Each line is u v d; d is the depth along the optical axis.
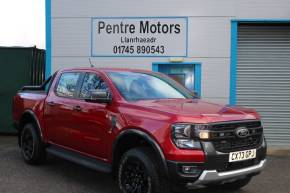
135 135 5.21
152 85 6.35
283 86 10.97
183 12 10.70
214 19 10.63
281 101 10.99
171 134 4.81
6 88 11.02
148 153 5.07
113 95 5.81
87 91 6.34
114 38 10.92
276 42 10.92
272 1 10.52
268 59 10.95
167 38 10.77
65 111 6.57
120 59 10.93
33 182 6.46
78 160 6.24
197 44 10.69
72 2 11.00
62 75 7.16
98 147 5.84
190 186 4.80
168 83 6.68
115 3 10.88
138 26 10.83
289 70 10.93
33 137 7.39
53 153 6.88
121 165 5.36
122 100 5.67
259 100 11.02
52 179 6.66
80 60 11.05
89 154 6.09
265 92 10.99
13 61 10.99
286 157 9.11
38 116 7.34
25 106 7.75
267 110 11.02
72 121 6.39
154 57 10.82
